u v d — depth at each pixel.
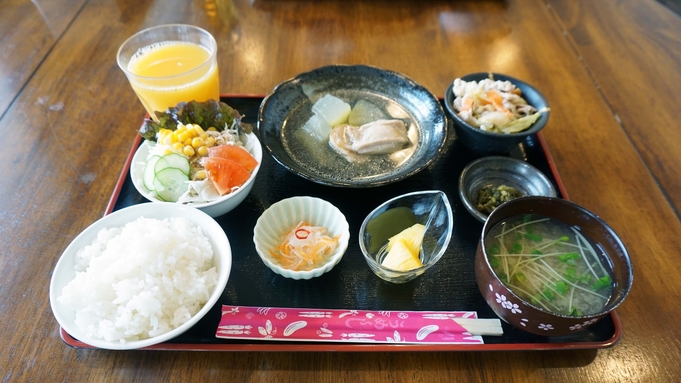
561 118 0.44
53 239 0.32
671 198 0.37
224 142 0.35
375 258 0.31
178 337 0.27
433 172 0.38
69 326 0.24
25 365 0.26
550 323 0.24
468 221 0.34
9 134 0.40
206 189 0.32
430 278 0.31
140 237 0.27
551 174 0.37
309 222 0.33
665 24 0.56
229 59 0.49
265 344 0.26
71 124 0.41
